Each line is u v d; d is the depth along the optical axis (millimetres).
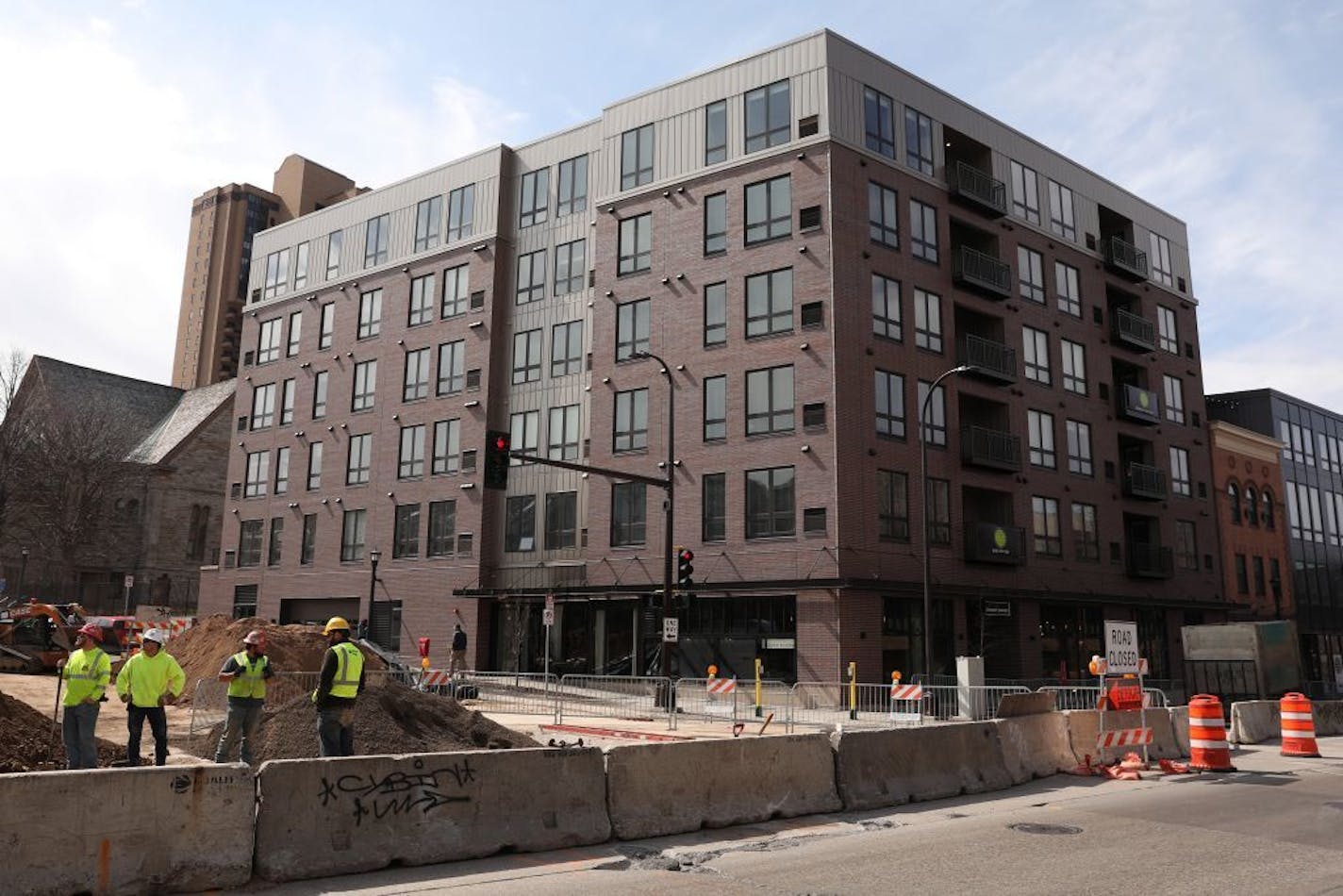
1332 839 10086
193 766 7715
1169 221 48719
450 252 43969
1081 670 38344
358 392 46344
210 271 148125
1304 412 57469
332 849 8156
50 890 6836
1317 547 55438
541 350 40594
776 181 34219
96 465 65375
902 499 32750
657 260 36719
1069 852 9383
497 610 39625
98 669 11312
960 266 36250
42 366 76188
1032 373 38656
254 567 48844
